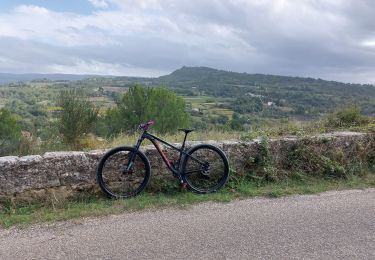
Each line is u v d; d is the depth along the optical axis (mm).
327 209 5023
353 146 7148
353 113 9383
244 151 6367
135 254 3699
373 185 6258
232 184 5996
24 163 5016
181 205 5141
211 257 3643
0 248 3846
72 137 10156
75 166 5320
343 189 6023
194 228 4344
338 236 4145
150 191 5719
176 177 5812
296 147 6762
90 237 4098
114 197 5406
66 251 3768
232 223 4504
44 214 4773
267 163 6387
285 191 5781
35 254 3707
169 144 5809
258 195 5656
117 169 5551
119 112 17250
